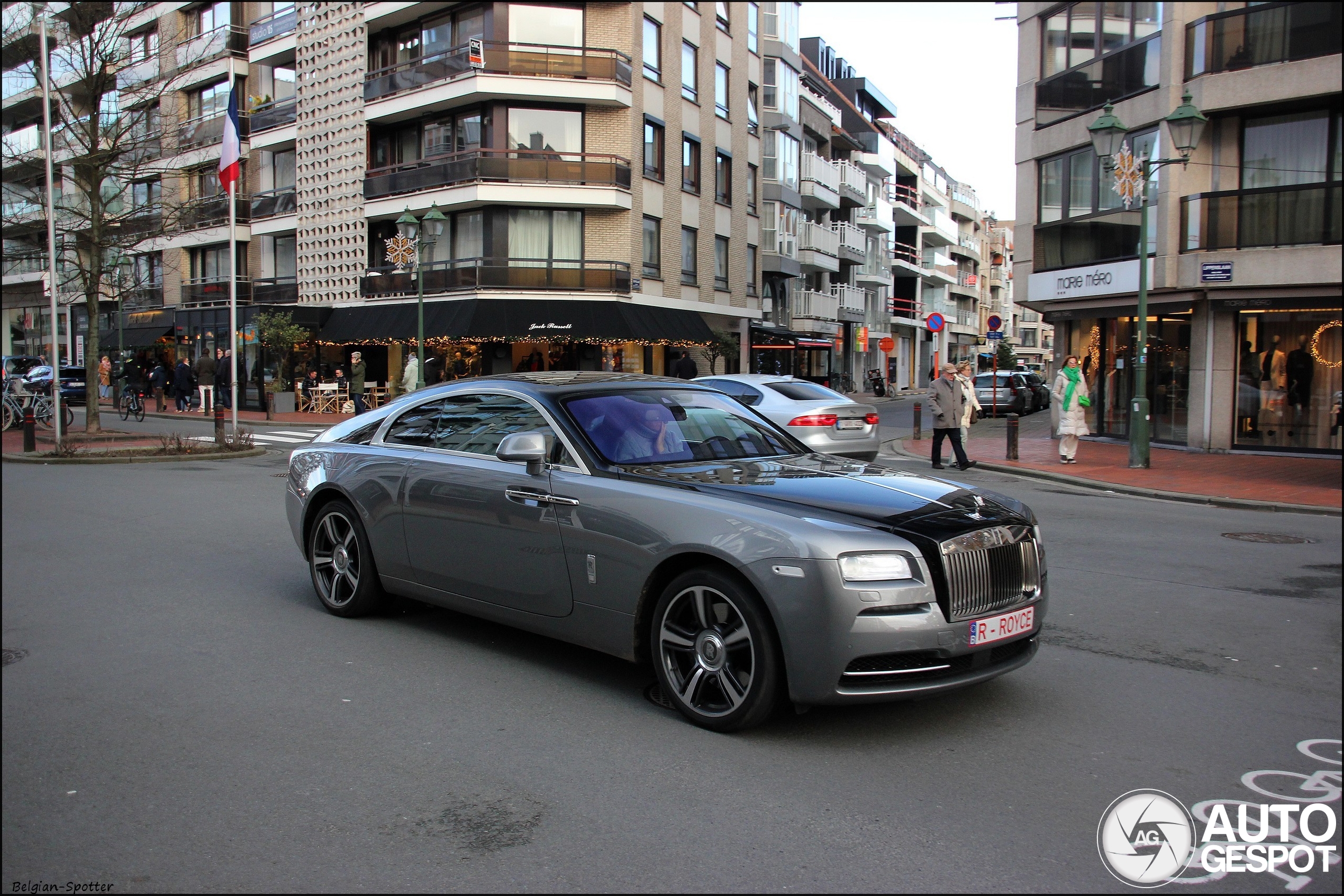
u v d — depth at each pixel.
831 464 5.13
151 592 6.96
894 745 4.12
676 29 32.91
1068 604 6.70
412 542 5.62
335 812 3.50
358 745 4.13
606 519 4.55
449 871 3.09
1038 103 22.39
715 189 35.69
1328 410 17.52
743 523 4.09
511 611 5.08
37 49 21.61
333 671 5.14
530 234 30.28
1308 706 4.65
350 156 33.41
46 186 21.77
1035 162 22.77
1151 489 12.96
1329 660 5.40
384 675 5.06
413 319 30.14
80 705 4.63
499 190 29.23
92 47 20.25
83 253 23.92
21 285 50.59
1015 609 4.23
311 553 6.48
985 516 4.32
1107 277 20.11
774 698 4.07
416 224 22.98
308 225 35.28
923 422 28.83
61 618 6.26
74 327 46.81
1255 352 18.33
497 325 28.86
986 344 83.88
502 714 4.49
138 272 26.75
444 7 30.91
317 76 34.50
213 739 4.20
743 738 4.20
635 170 30.64
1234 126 18.25
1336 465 16.17
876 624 3.84
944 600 3.97
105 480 13.73
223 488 12.80
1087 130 20.75
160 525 9.85
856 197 51.97
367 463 5.98
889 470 5.14
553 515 4.78
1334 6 16.88
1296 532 9.88
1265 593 7.04
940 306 73.69
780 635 3.94
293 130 35.59
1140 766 3.93
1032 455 18.02
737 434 5.46
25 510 10.86
